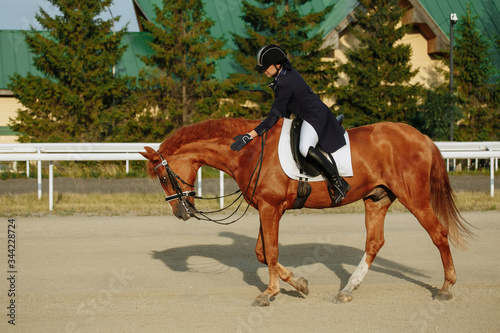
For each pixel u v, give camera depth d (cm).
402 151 584
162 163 596
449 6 2770
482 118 2394
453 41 2300
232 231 939
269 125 564
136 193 1327
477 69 2359
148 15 2448
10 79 1947
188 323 486
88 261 722
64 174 1652
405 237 886
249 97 2119
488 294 578
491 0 2848
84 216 1071
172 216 1079
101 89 1945
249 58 2098
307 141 552
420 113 2247
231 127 594
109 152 1384
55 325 481
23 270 675
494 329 472
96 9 1997
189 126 602
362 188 582
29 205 1142
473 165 2170
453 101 2164
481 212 1114
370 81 2167
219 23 2505
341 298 554
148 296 572
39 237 877
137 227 967
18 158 1107
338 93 2188
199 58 2078
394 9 2216
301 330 469
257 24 2142
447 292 564
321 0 2638
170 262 721
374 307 539
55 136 1923
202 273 670
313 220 1048
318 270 690
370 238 605
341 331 467
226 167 594
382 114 2198
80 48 1967
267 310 528
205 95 2128
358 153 575
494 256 750
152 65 2098
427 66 2548
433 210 606
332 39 2258
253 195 571
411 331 467
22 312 517
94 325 481
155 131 2003
